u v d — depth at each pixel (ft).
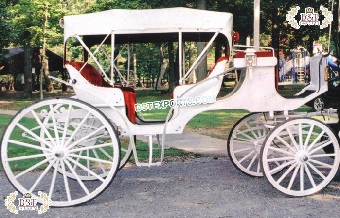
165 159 29.22
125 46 25.40
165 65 123.24
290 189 20.88
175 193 21.27
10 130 19.29
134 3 89.51
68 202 19.27
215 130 41.83
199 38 22.80
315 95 21.33
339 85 22.75
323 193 20.92
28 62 106.22
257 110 21.06
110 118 20.65
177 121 20.77
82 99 20.65
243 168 24.26
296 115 21.91
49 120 24.07
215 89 20.83
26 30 99.35
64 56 20.98
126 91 21.70
